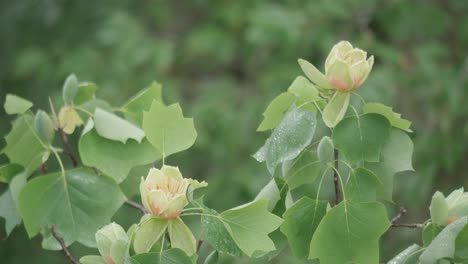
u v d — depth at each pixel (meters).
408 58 8.14
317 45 7.52
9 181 2.58
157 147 2.29
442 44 7.93
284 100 2.39
